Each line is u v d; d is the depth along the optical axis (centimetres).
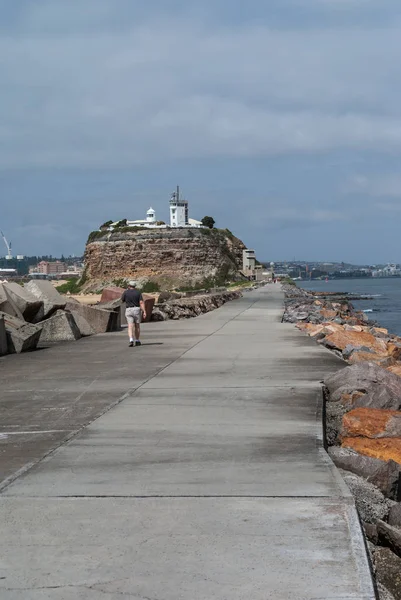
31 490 601
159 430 852
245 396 1085
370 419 897
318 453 718
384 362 1817
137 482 622
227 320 3203
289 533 486
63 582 417
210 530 496
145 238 14762
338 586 405
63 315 2230
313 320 3519
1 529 505
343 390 1135
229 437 804
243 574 423
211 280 14688
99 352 1867
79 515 533
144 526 507
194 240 14750
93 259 15400
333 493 575
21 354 1839
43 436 840
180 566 435
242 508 542
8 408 1046
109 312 2650
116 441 796
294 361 1548
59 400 1104
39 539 484
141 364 1560
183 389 1172
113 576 423
